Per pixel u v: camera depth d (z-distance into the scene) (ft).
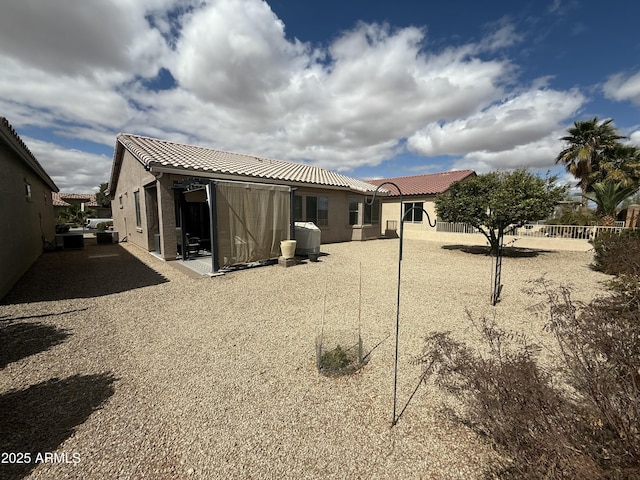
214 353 10.97
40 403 8.00
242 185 25.18
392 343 11.91
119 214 52.01
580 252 38.27
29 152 23.56
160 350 11.19
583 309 6.37
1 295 17.42
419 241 52.47
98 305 16.40
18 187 23.73
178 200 30.30
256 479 5.69
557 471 4.17
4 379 9.18
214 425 7.20
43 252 37.22
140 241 38.81
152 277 22.91
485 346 11.70
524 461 4.80
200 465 6.02
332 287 20.54
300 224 35.99
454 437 6.78
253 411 7.72
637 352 5.08
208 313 15.24
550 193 31.63
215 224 23.54
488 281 22.74
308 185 40.50
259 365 10.12
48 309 15.72
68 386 8.84
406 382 9.11
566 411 4.92
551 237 40.88
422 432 6.96
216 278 22.58
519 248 42.04
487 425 5.83
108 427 7.11
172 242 29.45
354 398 8.30
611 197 44.68
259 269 26.14
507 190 32.04
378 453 6.33
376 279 23.09
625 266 16.17
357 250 39.93
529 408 4.84
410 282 22.26
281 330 13.16
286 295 18.52
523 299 18.07
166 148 35.99
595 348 5.33
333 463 6.07
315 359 10.53
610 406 4.59
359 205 51.85
